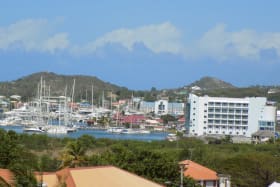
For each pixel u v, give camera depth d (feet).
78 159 368.48
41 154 513.45
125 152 352.28
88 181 247.70
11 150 310.45
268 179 467.52
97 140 652.89
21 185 184.24
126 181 260.83
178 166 349.00
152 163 338.13
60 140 635.25
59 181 226.99
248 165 473.26
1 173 217.56
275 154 631.15
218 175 429.79
